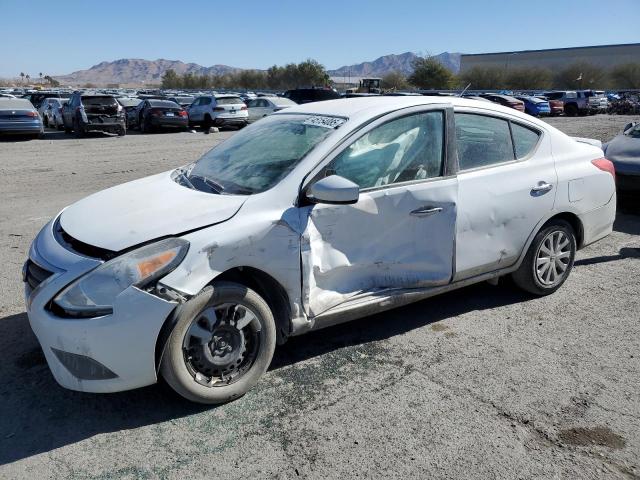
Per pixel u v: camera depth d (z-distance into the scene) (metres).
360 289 3.54
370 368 3.51
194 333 2.94
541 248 4.43
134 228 2.96
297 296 3.24
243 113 24.67
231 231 2.98
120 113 20.78
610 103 41.25
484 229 3.99
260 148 3.71
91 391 2.80
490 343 3.84
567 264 4.66
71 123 21.58
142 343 2.78
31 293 2.95
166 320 2.83
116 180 10.51
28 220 7.25
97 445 2.79
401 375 3.43
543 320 4.20
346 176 3.41
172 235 2.91
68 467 2.63
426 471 2.60
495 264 4.16
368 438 2.84
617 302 4.54
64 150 15.86
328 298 3.39
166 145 17.41
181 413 3.04
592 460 2.68
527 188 4.18
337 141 3.40
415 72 73.88
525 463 2.65
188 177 3.80
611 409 3.07
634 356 3.66
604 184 4.72
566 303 4.51
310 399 3.18
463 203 3.85
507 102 33.19
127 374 2.80
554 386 3.30
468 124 3.97
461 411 3.06
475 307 4.43
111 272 2.76
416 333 3.99
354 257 3.46
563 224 4.51
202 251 2.88
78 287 2.77
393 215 3.55
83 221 3.20
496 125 4.14
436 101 3.85
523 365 3.54
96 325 2.71
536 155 4.33
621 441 2.81
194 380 2.98
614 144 7.94
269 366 3.54
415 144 3.70
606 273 5.24
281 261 3.13
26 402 3.14
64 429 2.91
